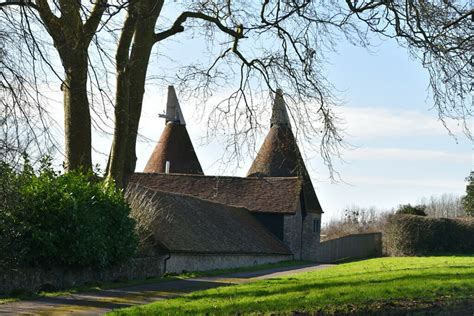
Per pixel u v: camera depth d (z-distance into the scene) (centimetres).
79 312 1455
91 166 2192
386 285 1669
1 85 1488
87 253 2081
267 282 2117
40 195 2014
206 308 1337
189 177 5359
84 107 2138
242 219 4797
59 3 1653
